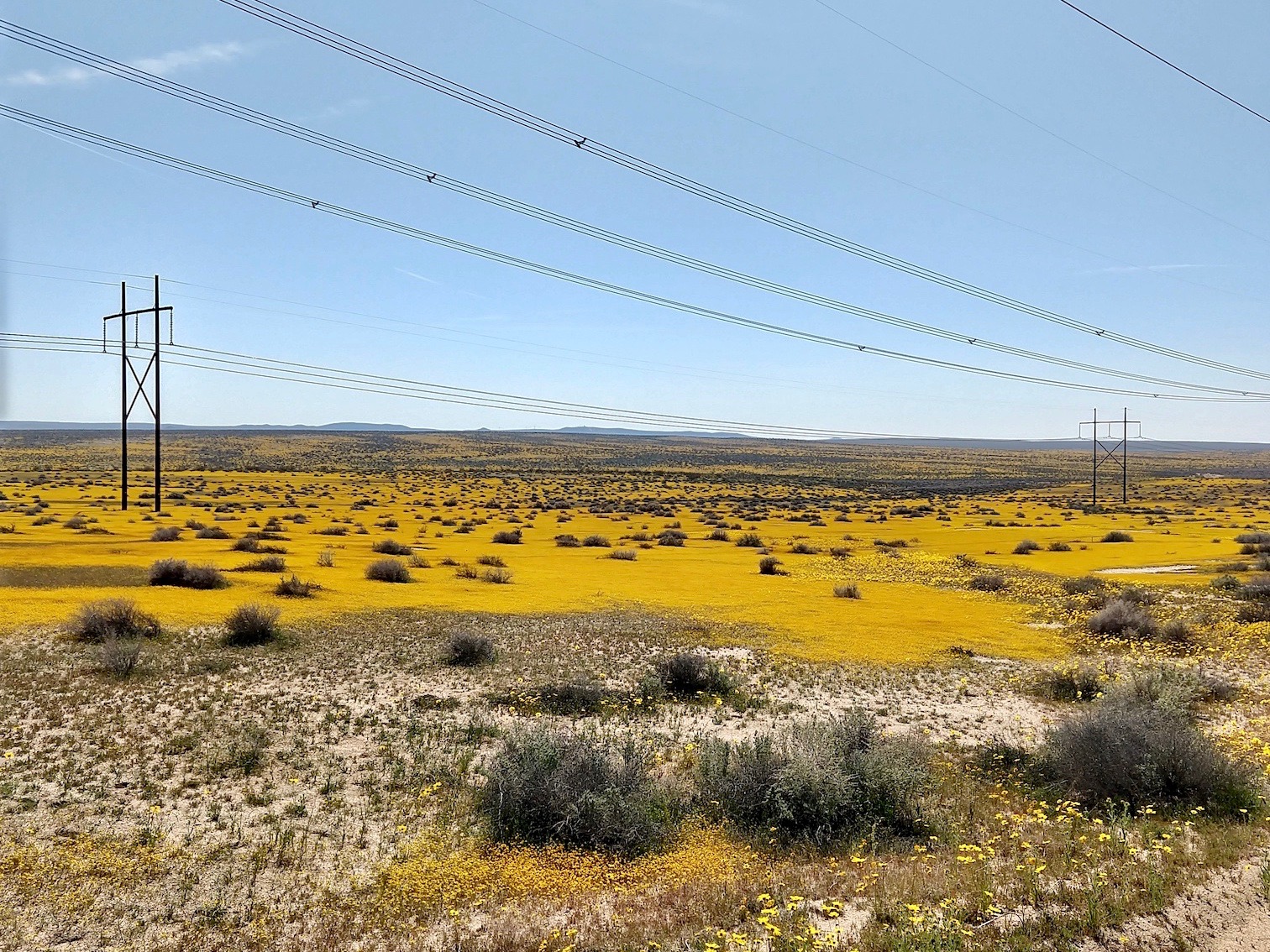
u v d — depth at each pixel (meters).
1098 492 174.12
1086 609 37.19
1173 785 13.29
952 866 10.64
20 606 29.03
